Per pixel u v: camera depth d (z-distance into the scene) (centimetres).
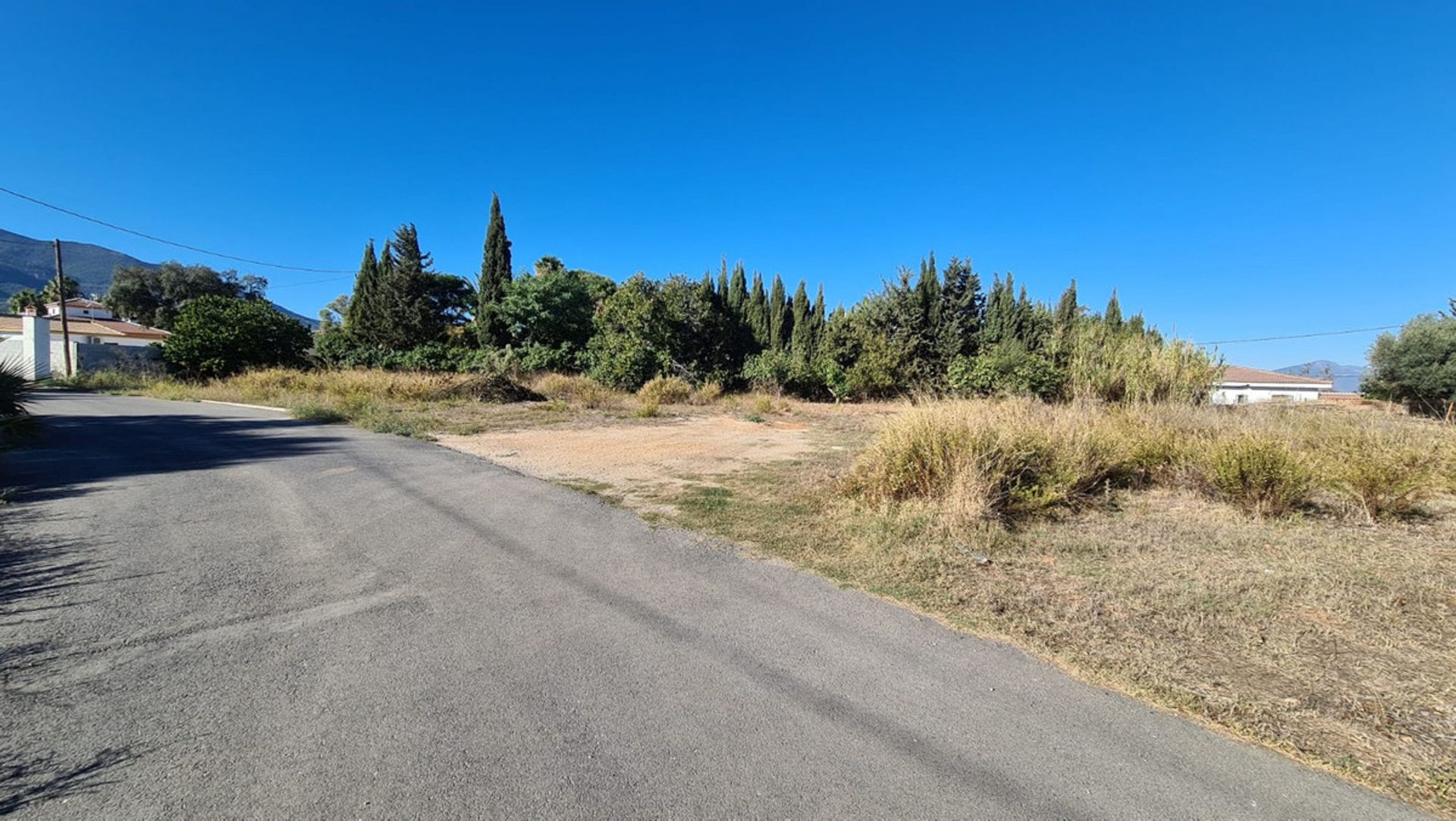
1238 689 298
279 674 296
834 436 1274
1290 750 253
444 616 367
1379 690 298
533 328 3183
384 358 2541
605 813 211
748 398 2255
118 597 381
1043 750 250
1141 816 214
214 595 389
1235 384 3959
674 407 1875
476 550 488
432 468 809
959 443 627
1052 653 334
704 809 214
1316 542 524
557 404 1764
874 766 238
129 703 269
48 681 286
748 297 4531
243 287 5612
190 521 549
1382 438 676
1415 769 241
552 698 281
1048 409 888
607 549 500
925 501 611
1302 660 327
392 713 266
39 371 2683
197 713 263
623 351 2288
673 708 275
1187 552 500
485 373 2119
